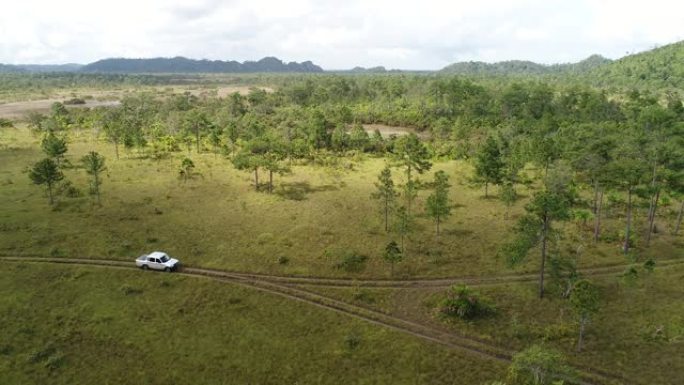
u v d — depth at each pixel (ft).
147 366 133.90
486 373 128.47
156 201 265.13
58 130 485.97
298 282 180.86
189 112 535.60
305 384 126.93
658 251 199.93
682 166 221.05
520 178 319.27
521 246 166.71
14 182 297.12
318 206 263.49
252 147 351.67
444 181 285.64
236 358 136.77
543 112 512.63
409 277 183.73
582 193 279.08
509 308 160.56
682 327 143.95
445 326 151.84
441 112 572.10
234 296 168.35
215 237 218.18
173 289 173.06
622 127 364.79
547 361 115.34
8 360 134.51
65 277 178.29
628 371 127.54
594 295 135.13
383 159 396.78
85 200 262.47
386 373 130.00
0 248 199.21
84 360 135.85
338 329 149.79
